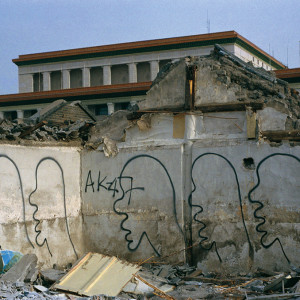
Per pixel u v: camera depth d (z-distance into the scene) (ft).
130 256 40.81
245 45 155.33
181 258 38.86
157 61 161.89
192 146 39.14
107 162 42.19
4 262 33.14
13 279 31.40
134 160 41.11
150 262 39.68
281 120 36.70
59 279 32.60
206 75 38.88
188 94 39.17
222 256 37.60
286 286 30.91
